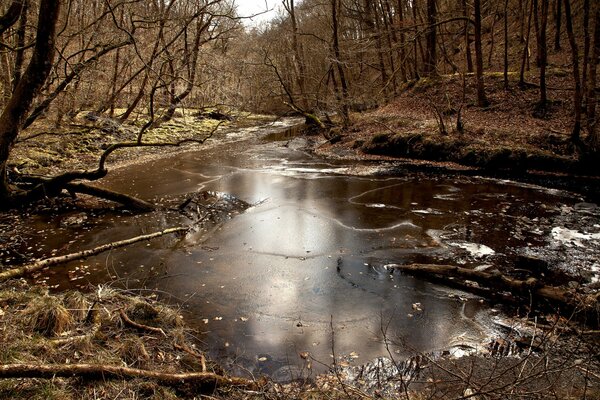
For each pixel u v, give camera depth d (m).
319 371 4.70
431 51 25.75
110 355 4.04
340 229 9.26
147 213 10.39
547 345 4.91
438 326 5.57
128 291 6.33
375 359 4.91
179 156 18.55
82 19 15.26
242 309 6.05
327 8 33.16
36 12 12.55
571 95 17.84
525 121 17.11
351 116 24.08
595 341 4.93
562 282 6.71
